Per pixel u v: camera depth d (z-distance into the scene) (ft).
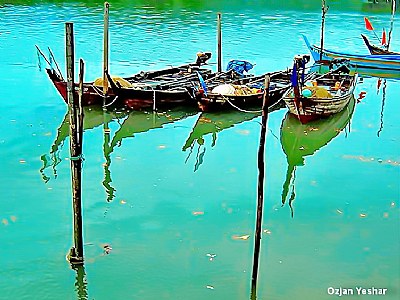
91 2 167.94
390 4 182.39
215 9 161.89
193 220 40.04
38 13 142.10
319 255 35.73
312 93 63.46
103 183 46.14
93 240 36.96
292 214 41.29
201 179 47.47
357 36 124.47
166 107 65.57
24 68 83.61
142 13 149.28
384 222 40.16
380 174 48.93
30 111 63.72
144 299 31.17
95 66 87.56
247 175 48.65
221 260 34.91
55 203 42.37
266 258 35.22
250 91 67.15
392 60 92.12
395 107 70.74
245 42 112.27
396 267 34.50
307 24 138.41
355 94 77.66
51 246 36.22
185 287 32.22
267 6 171.73
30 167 48.80
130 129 60.34
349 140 57.93
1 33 112.06
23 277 32.99
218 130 60.80
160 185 45.96
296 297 31.40
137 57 95.35
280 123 63.31
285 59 97.76
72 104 31.24
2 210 41.06
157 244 36.68
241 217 40.70
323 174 48.96
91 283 32.50
